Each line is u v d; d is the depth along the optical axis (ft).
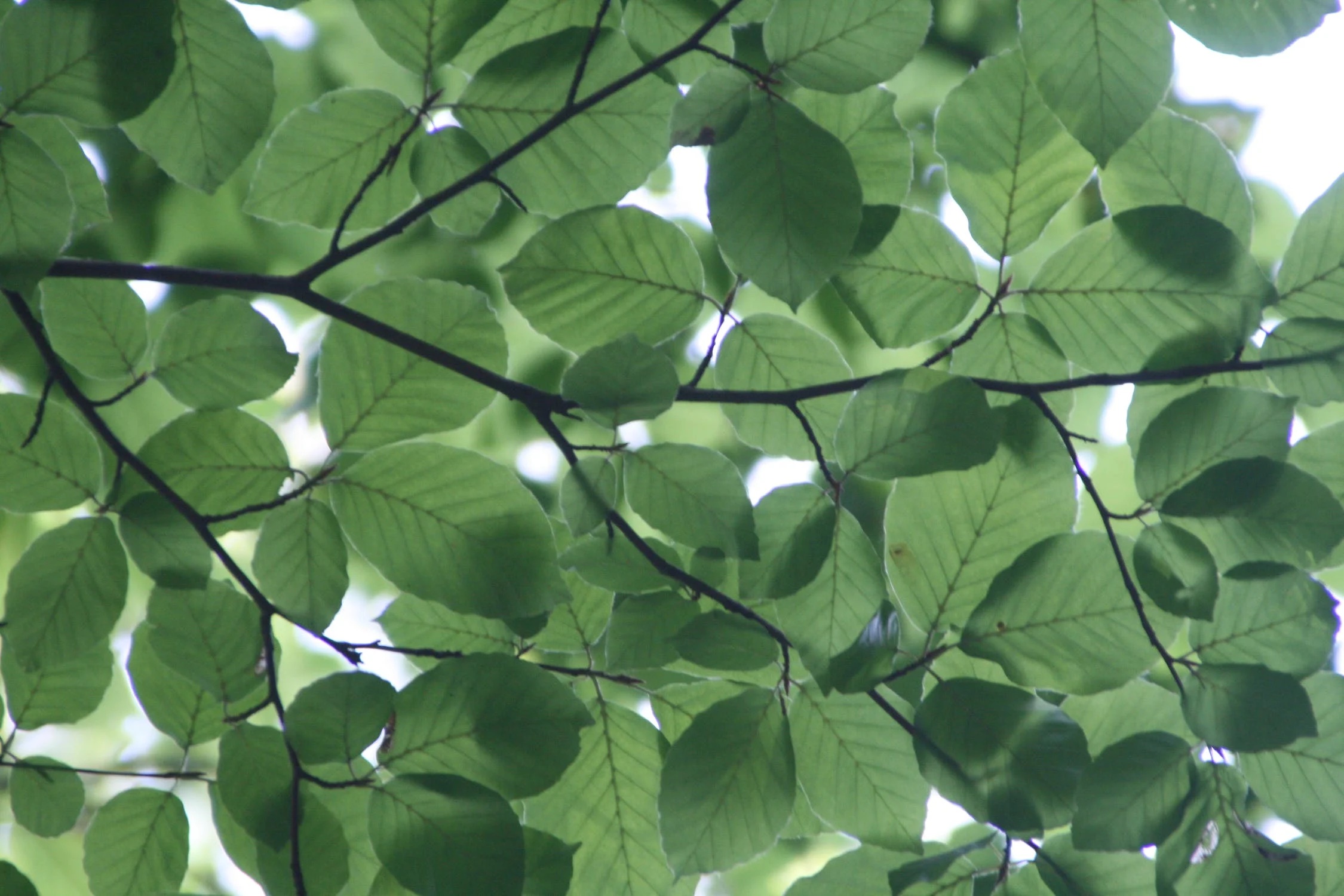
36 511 7.02
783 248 6.84
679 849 6.96
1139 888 6.98
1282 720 6.86
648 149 6.98
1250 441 6.89
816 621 6.95
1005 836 7.03
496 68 6.95
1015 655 6.95
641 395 6.88
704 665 6.97
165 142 6.93
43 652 7.02
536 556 6.98
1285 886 6.91
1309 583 6.88
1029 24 6.80
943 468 6.88
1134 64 6.80
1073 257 6.95
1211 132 6.89
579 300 6.99
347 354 7.00
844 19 6.80
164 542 7.01
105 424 7.00
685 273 6.98
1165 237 6.90
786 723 6.98
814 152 6.82
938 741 6.93
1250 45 6.79
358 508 6.99
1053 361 7.01
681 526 6.93
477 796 6.89
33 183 6.81
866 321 7.02
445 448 6.98
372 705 6.91
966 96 6.93
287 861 7.01
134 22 6.79
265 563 7.00
